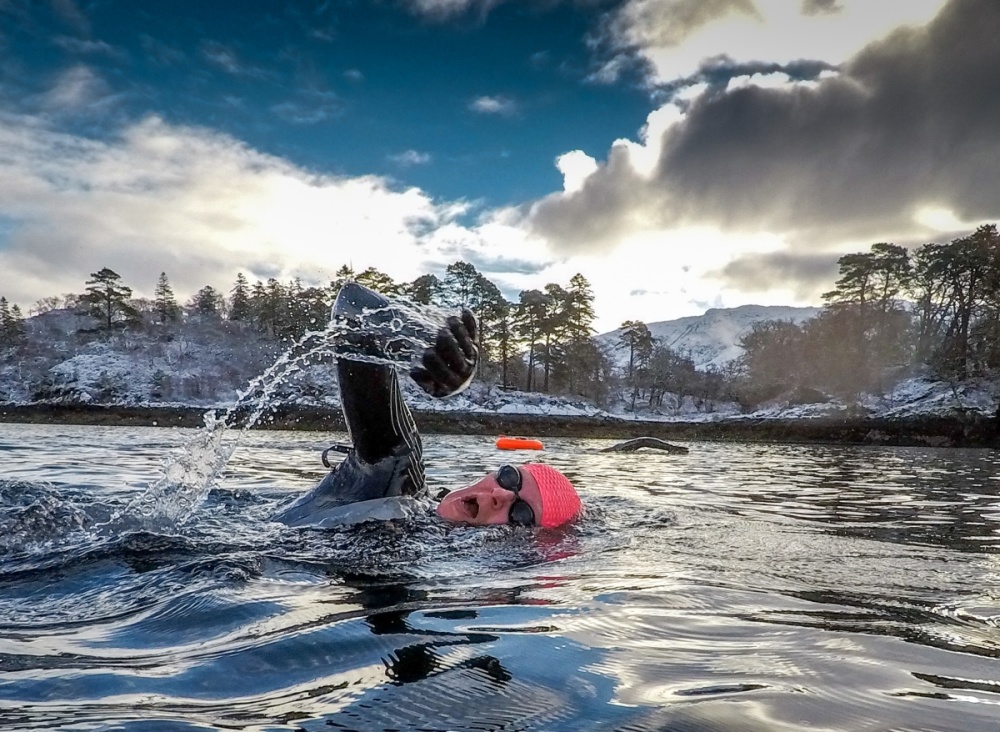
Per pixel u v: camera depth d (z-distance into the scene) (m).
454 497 3.93
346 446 4.34
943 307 58.88
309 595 2.48
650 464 13.36
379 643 1.92
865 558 3.30
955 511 5.66
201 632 2.06
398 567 2.97
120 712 1.47
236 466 8.93
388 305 3.85
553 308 65.69
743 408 61.53
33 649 1.93
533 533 3.76
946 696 1.59
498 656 1.82
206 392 57.53
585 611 2.27
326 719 1.43
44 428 31.56
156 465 9.23
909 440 33.09
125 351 66.06
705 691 1.60
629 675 1.70
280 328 66.56
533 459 13.54
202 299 74.94
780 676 1.70
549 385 67.38
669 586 2.64
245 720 1.43
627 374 74.50
